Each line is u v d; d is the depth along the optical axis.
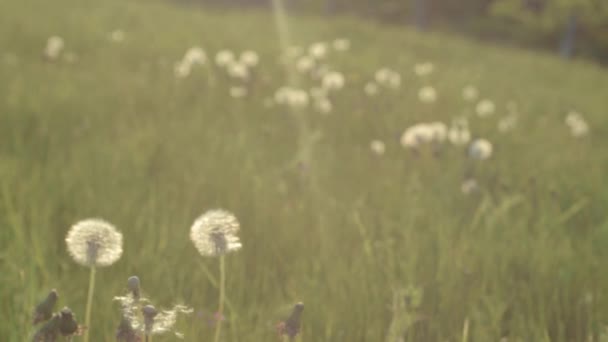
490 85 14.87
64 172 4.98
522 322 3.28
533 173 6.39
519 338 3.19
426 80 13.29
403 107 9.34
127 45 12.71
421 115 9.00
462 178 5.98
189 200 4.61
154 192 4.69
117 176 5.05
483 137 8.15
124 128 6.57
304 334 3.06
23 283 3.04
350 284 3.50
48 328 2.05
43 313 2.13
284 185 5.11
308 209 4.67
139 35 14.43
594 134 10.38
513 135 8.61
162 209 4.43
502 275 3.82
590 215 5.23
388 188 5.39
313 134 6.77
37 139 5.92
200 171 5.27
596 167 7.12
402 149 6.85
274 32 20.09
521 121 10.23
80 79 8.85
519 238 4.39
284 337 2.24
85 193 4.59
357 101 8.67
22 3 17.36
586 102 14.64
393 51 20.47
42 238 3.78
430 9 57.06
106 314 3.01
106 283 3.38
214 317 3.07
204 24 19.08
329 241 4.12
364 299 3.39
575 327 3.45
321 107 8.23
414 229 4.39
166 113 7.54
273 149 6.45
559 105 13.38
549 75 21.05
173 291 3.30
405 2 56.34
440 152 6.54
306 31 22.16
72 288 3.28
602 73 25.56
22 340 2.66
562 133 9.40
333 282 3.54
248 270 3.84
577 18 45.31
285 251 4.05
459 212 5.05
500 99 12.70
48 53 10.07
